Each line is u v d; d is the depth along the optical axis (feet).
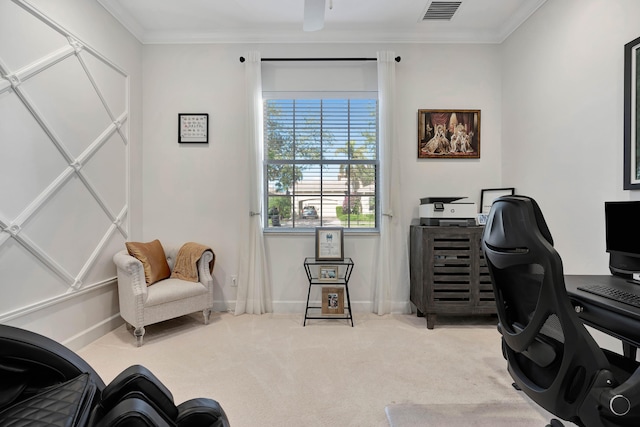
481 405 5.71
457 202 10.60
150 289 8.75
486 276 9.51
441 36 10.94
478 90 11.10
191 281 9.66
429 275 9.48
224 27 10.68
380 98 10.82
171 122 11.08
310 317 10.25
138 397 3.15
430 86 11.10
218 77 11.08
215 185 11.10
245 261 10.85
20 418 2.81
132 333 9.05
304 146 11.42
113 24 9.36
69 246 7.73
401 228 11.05
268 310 11.03
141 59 10.91
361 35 10.94
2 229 6.10
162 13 9.84
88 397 3.25
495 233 3.93
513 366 4.18
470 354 7.77
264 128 11.37
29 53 6.64
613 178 6.72
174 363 7.28
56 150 7.33
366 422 5.29
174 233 11.10
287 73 11.23
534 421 5.25
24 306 6.56
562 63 8.16
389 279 10.77
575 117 7.75
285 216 11.46
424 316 10.55
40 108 6.88
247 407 5.67
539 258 3.39
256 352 7.85
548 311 3.41
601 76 6.99
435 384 6.42
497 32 10.91
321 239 10.64
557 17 8.32
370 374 6.81
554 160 8.48
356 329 9.40
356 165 11.45
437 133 11.09
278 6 9.55
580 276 5.98
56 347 3.69
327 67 11.21
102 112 8.89
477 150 11.07
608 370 3.18
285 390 6.21
